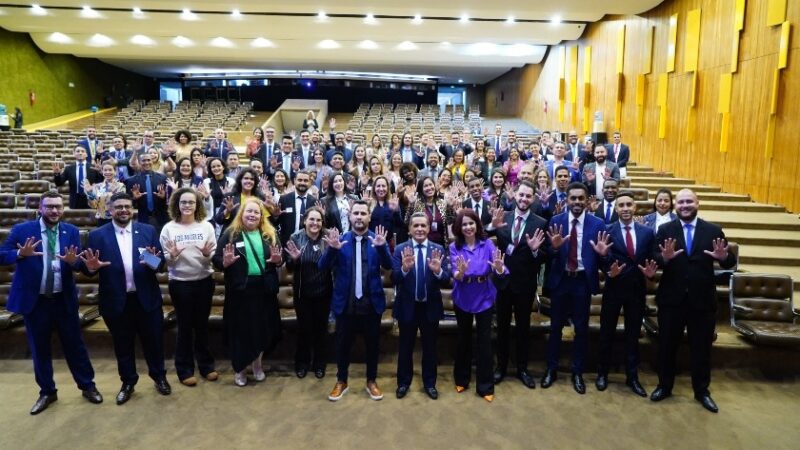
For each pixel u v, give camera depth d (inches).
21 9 492.7
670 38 382.3
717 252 129.0
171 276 138.9
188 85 928.3
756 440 117.2
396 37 541.3
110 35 631.8
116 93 841.5
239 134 628.4
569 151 298.2
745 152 307.0
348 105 957.2
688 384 147.1
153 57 705.0
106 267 129.8
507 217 152.0
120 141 304.0
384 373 153.6
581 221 143.4
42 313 126.4
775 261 224.4
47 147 459.2
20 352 157.9
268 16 507.8
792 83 272.2
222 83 902.4
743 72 308.7
